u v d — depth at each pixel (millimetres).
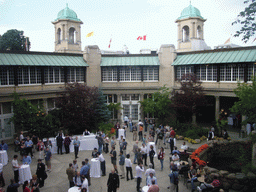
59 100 25109
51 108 27984
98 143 20266
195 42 40719
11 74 23750
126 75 32156
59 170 16844
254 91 14594
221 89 25797
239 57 24812
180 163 15398
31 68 25562
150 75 32062
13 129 23938
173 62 30828
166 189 13906
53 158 19328
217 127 24750
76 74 30625
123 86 31969
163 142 22625
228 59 25422
